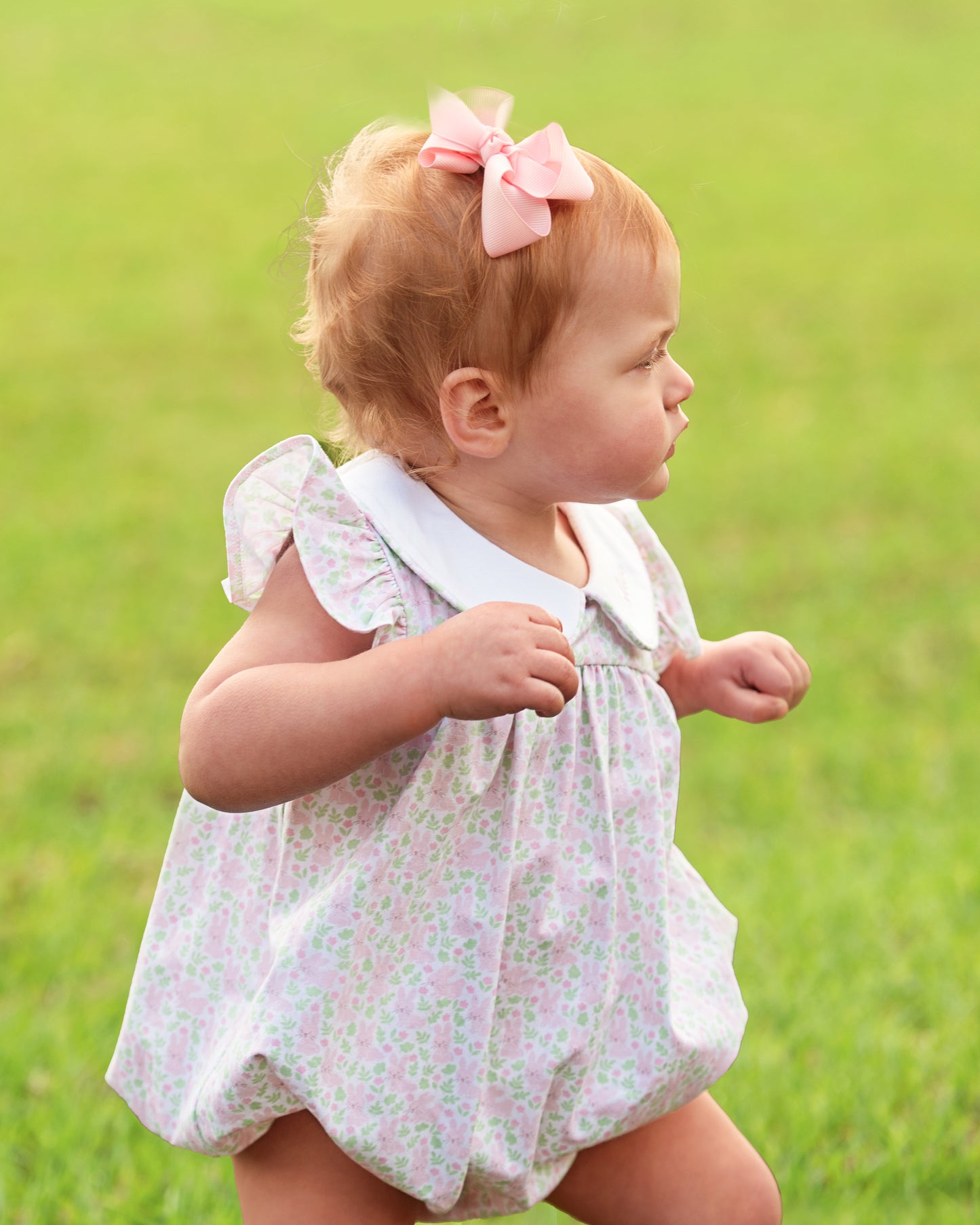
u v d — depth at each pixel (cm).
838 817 770
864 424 1458
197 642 996
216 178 2559
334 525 307
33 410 1539
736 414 1506
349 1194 320
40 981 596
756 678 371
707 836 747
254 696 290
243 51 3469
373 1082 308
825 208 2286
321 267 319
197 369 1686
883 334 1742
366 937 305
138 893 682
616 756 332
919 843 712
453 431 308
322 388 337
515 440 311
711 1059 341
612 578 341
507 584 318
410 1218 331
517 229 293
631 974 333
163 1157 482
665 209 2291
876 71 3172
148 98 3094
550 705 281
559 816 321
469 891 313
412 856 307
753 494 1282
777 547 1166
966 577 1093
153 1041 333
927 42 3388
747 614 1041
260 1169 323
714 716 891
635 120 2842
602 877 324
